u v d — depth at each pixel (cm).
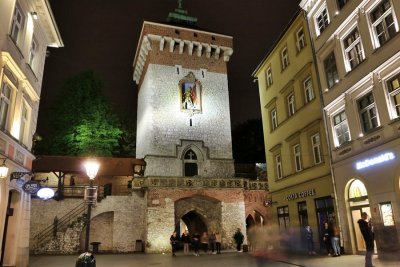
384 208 1555
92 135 4162
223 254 2719
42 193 1695
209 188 3438
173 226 3212
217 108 4038
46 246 2864
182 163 3672
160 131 3703
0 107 1377
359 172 1736
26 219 1709
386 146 1546
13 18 1504
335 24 2012
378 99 1614
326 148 2072
